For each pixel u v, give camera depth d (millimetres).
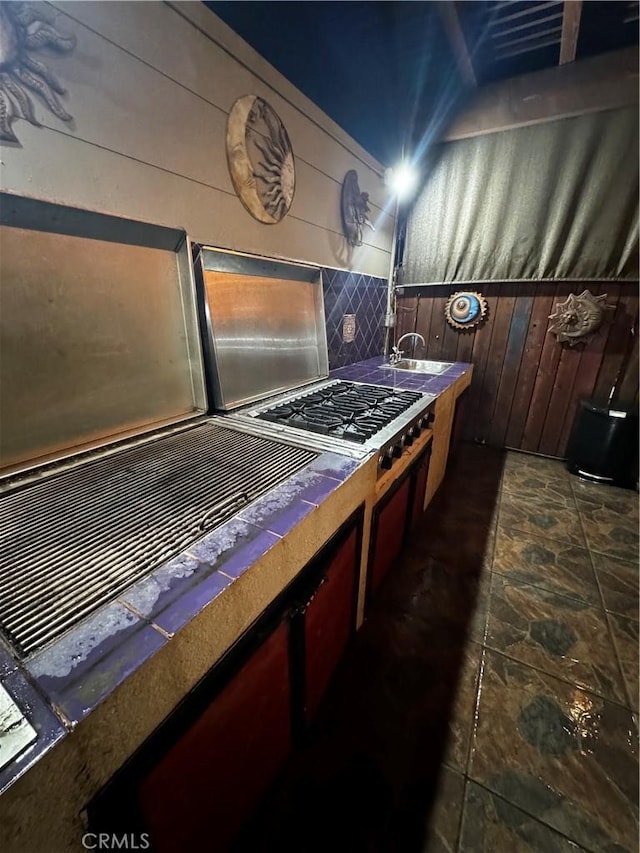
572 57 2139
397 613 1547
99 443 1063
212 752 661
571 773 1022
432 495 2350
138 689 480
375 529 1299
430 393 1906
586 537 2047
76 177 983
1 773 362
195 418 1339
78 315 991
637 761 1050
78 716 416
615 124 2264
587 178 2414
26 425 915
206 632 579
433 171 2803
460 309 3031
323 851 876
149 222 1103
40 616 533
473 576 1759
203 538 711
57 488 873
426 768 1033
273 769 936
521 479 2701
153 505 814
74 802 434
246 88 1422
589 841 890
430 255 2998
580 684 1261
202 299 1328
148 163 1146
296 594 828
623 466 2578
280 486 910
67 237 953
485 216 2730
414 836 901
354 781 1004
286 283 1752
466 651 1383
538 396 2998
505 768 1033
